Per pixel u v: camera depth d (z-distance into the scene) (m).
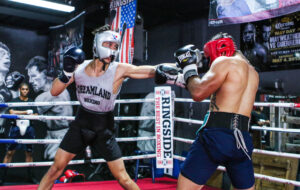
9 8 5.99
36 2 5.56
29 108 4.45
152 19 6.20
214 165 1.43
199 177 1.42
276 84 4.23
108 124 1.91
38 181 4.51
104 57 1.77
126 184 1.94
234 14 3.68
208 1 5.02
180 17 5.64
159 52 6.38
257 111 4.19
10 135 4.38
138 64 6.82
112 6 4.86
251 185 1.43
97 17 6.48
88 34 7.40
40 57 7.10
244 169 1.42
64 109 6.96
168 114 3.27
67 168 5.48
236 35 4.83
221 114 1.42
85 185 3.23
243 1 3.62
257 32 4.51
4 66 6.62
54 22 6.57
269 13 3.40
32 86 6.91
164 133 3.27
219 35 1.57
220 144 1.37
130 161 4.94
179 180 1.47
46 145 6.67
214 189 3.39
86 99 1.87
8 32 6.73
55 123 6.86
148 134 5.61
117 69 1.89
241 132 1.39
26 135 4.41
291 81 4.04
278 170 3.22
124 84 7.25
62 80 1.79
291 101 4.02
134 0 4.47
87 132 1.87
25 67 6.88
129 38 4.42
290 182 2.51
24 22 6.67
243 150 1.37
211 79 1.38
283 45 4.15
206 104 5.05
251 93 1.47
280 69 4.19
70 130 1.90
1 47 6.62
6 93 6.59
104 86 1.84
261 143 4.02
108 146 1.90
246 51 4.66
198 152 1.44
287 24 4.11
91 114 1.87
